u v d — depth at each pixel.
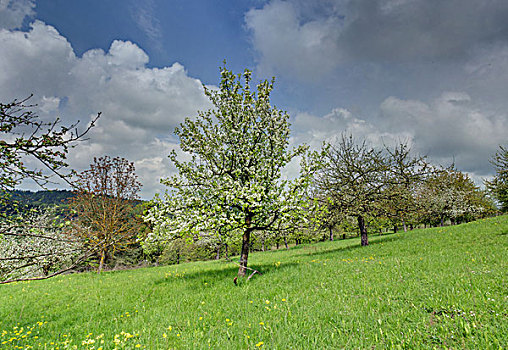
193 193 12.55
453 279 7.30
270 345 4.91
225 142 13.45
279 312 6.50
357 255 15.87
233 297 8.36
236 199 10.79
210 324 6.42
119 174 21.61
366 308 6.13
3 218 4.96
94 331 6.85
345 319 5.70
